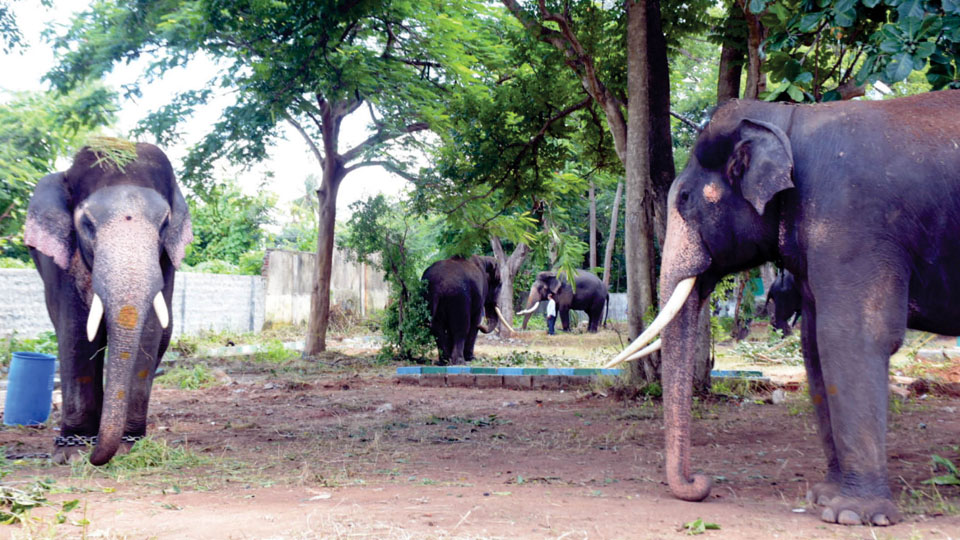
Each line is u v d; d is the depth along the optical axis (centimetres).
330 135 1809
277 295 2639
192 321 2242
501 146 1299
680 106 2798
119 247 557
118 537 362
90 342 620
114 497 473
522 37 1265
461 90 1617
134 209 578
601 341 2530
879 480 407
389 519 403
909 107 448
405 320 1719
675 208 509
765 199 445
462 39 1644
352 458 653
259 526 386
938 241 427
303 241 3500
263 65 1269
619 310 3856
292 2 1103
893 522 396
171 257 624
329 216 1873
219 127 1450
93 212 577
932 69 523
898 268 422
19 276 1681
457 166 1427
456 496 477
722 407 979
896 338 419
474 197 1473
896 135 434
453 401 1107
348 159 1867
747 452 671
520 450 700
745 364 1609
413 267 1769
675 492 465
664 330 506
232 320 2417
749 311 2305
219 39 1326
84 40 1176
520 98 1259
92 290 609
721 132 492
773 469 588
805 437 743
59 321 620
